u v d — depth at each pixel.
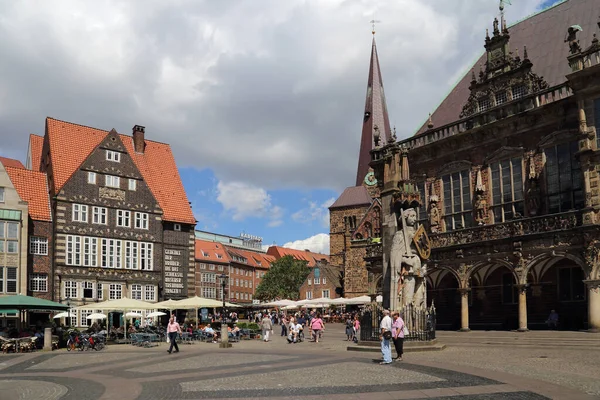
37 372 26.44
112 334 53.22
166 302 51.78
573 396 16.09
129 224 69.62
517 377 19.91
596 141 39.47
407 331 30.22
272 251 193.25
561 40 51.03
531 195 45.47
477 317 50.41
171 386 19.77
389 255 31.70
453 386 18.00
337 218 126.19
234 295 157.75
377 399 15.93
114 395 18.19
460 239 47.31
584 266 38.66
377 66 129.12
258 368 24.34
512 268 43.03
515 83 49.88
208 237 188.00
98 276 65.94
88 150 71.50
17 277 57.81
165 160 80.50
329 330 65.94
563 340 33.16
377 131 59.88
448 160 53.22
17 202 58.94
